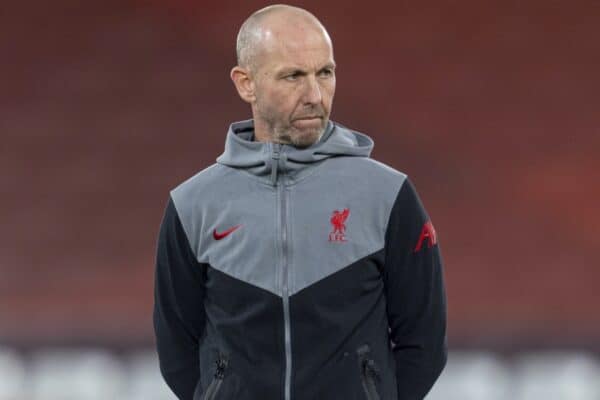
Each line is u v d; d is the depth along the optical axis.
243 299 8.68
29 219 27.44
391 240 8.76
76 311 26.56
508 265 26.56
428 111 27.19
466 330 25.52
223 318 8.83
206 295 9.11
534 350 24.97
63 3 27.92
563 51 27.12
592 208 26.70
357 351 8.66
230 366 8.79
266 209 8.73
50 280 27.14
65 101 27.78
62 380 22.94
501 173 26.92
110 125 27.80
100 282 27.23
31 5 27.88
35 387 22.91
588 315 25.81
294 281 8.58
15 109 27.73
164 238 9.12
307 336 8.60
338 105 27.34
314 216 8.67
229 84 27.89
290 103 8.50
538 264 26.59
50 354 24.64
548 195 26.81
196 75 27.84
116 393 22.81
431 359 9.12
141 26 27.86
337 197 8.72
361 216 8.69
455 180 27.00
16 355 24.58
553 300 26.30
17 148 27.67
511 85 27.16
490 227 26.78
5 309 26.61
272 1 27.78
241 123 9.35
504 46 27.25
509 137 27.02
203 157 27.80
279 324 8.62
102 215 27.55
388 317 9.14
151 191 27.69
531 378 23.09
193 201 8.94
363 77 27.34
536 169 26.86
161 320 9.45
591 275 26.38
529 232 26.73
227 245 8.76
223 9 27.81
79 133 27.75
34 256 27.33
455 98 27.17
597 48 27.08
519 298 26.34
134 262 27.42
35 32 27.88
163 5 27.86
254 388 8.68
